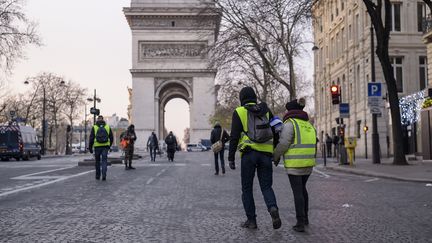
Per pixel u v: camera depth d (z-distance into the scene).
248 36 41.62
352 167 25.20
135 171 24.27
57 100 85.88
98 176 18.88
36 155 52.19
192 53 84.81
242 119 8.08
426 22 32.94
